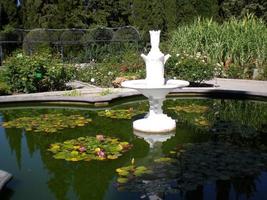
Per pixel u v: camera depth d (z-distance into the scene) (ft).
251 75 35.04
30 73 25.31
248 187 10.23
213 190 10.01
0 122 17.94
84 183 10.68
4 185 9.88
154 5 62.59
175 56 29.55
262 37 35.63
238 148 13.73
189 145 14.15
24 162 12.55
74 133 15.79
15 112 20.51
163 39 56.80
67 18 63.87
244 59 35.99
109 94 23.44
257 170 11.45
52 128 16.55
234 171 11.37
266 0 62.85
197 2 57.21
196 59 29.68
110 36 54.85
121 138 15.21
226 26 38.55
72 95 23.35
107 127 16.84
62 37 53.93
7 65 25.30
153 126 15.94
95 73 31.12
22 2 64.95
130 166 11.83
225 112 20.47
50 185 10.61
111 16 72.54
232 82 31.86
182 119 18.52
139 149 13.73
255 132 16.15
